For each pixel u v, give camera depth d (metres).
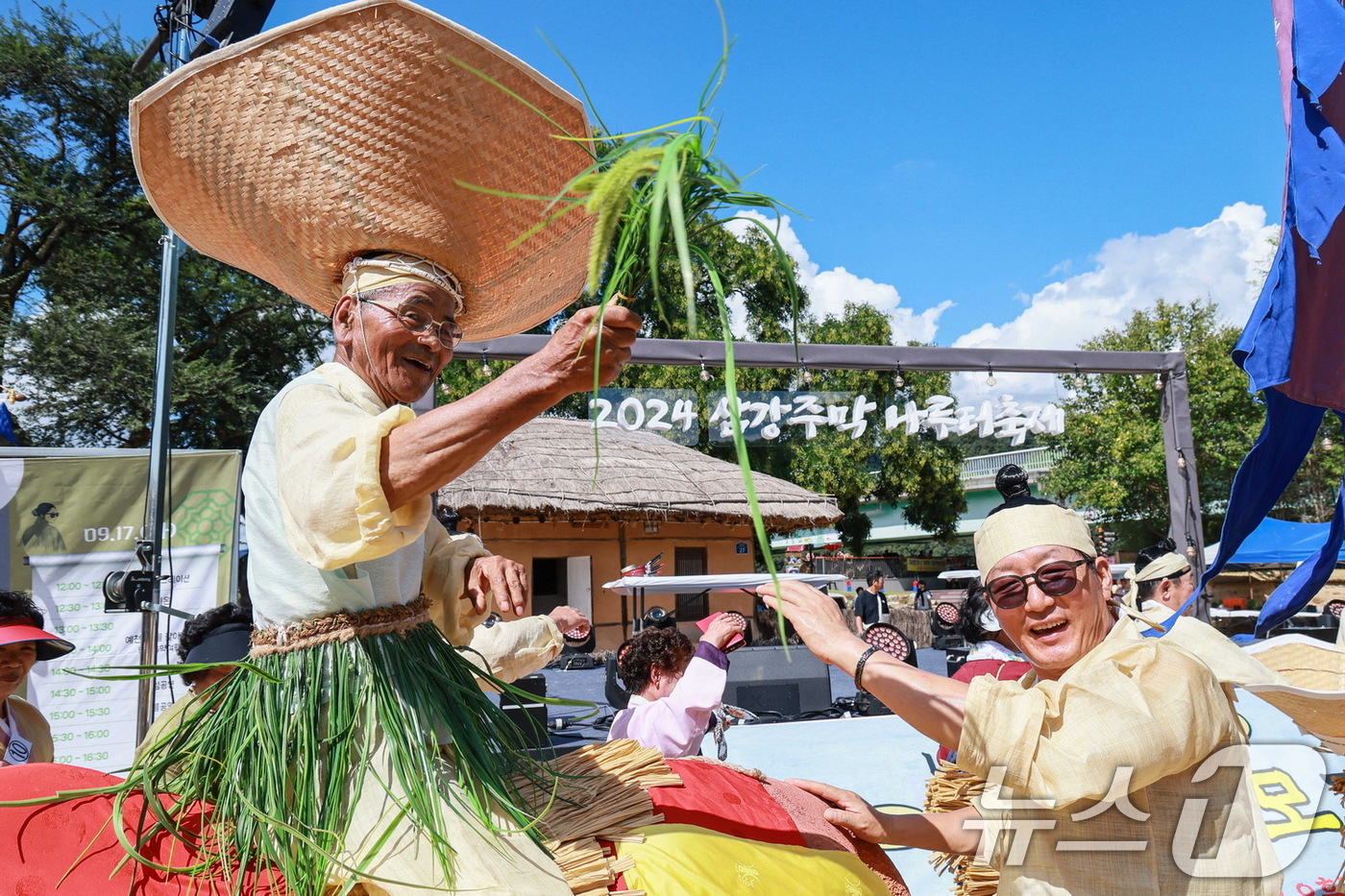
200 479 5.91
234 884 1.39
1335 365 2.09
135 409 17.17
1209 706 1.67
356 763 1.47
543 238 1.75
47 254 18.36
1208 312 23.38
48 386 16.80
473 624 1.90
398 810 1.42
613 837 1.55
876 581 13.33
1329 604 11.53
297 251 1.64
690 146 1.23
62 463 5.71
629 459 16.61
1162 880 1.70
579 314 1.27
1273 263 2.04
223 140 1.51
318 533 1.31
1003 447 33.59
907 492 24.72
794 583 1.96
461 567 1.90
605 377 1.29
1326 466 21.16
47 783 1.47
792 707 8.04
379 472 1.29
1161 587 4.51
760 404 10.20
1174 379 9.61
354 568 1.52
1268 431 2.25
